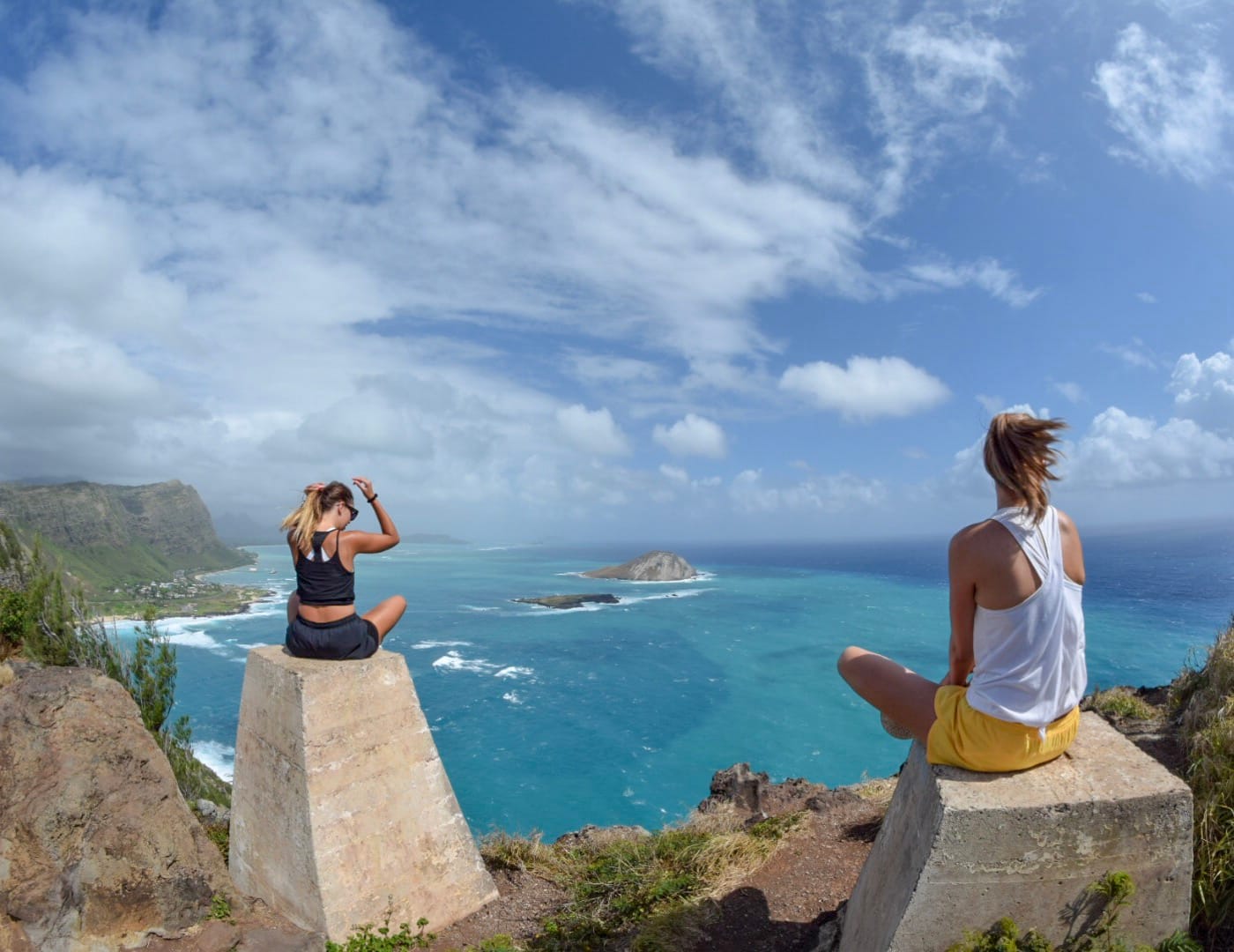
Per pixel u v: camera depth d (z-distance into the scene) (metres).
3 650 13.58
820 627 66.31
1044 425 3.03
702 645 57.97
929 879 3.07
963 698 3.21
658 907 5.46
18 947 4.50
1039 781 3.17
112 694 5.25
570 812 26.59
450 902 5.99
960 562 3.12
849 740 34.28
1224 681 5.73
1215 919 3.62
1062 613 3.00
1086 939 3.13
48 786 4.79
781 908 5.19
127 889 4.83
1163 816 3.10
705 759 32.00
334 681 5.60
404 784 5.88
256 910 5.35
